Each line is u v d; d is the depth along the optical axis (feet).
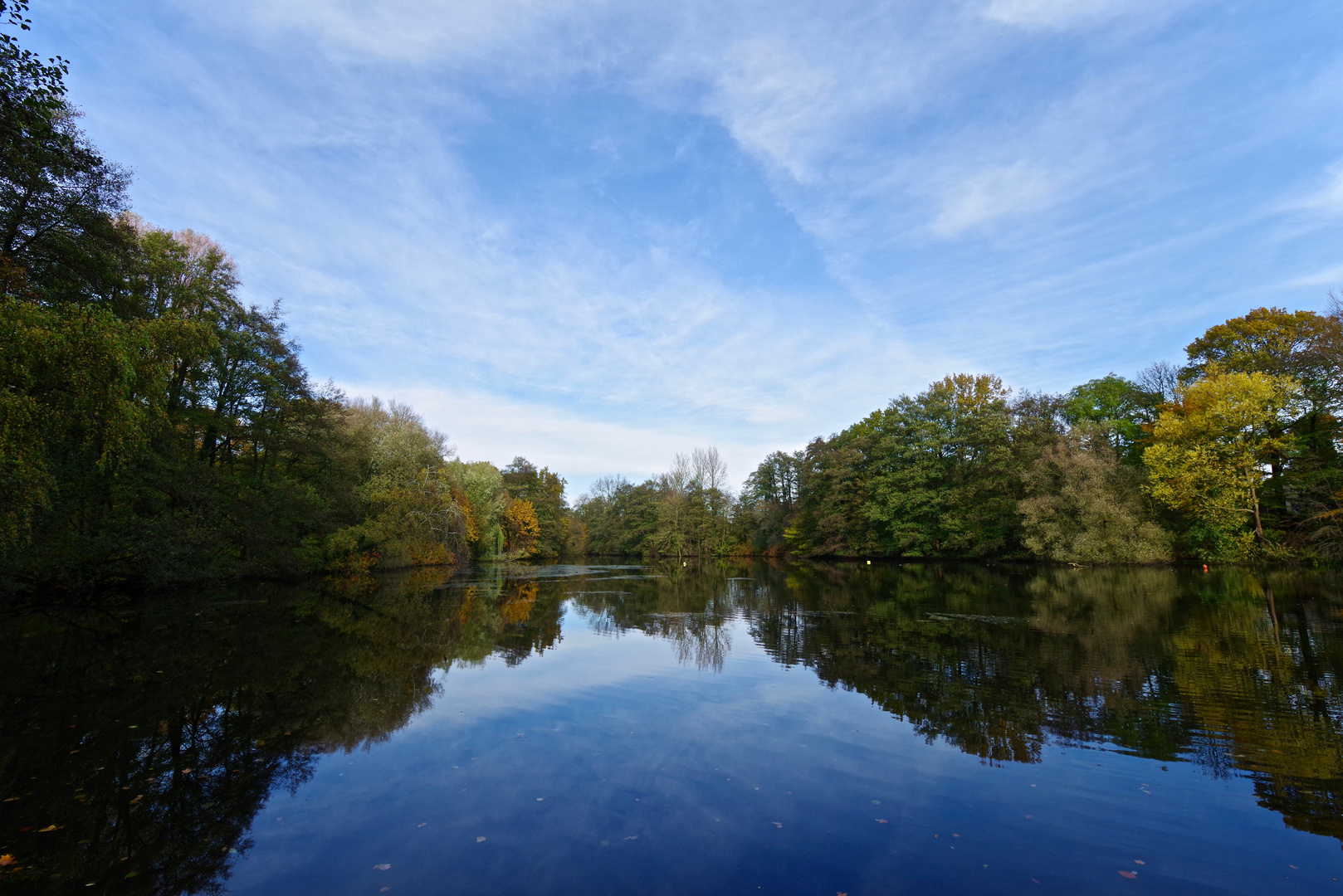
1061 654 42.47
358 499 119.96
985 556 148.97
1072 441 120.47
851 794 21.47
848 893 15.43
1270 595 66.95
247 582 99.71
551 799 21.22
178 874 16.63
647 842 18.21
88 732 28.48
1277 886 15.72
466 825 19.38
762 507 229.45
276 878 16.38
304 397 102.83
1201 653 41.09
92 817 20.11
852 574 124.67
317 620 62.80
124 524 71.51
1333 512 82.58
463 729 28.76
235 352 91.09
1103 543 107.86
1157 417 122.83
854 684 36.37
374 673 40.22
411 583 111.04
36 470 41.73
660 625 61.05
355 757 25.26
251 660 43.62
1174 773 22.85
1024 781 22.38
